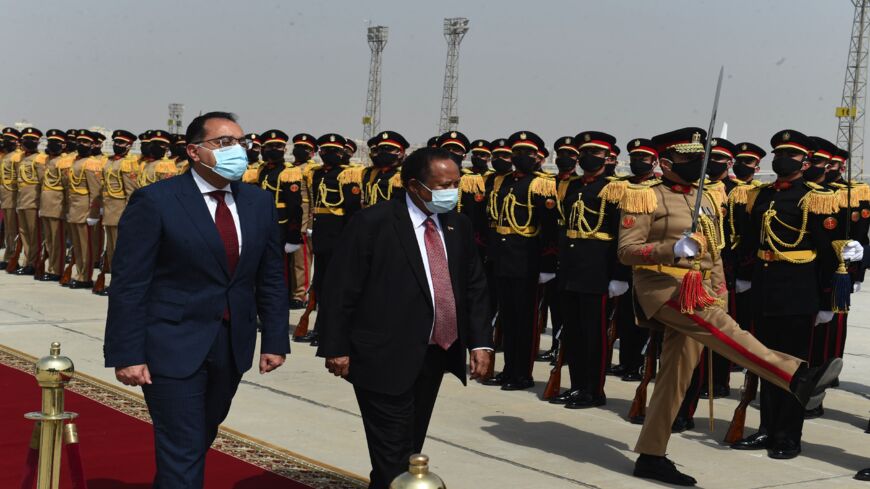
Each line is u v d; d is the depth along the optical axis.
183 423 4.58
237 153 4.68
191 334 4.63
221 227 4.73
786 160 7.08
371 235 5.05
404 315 5.00
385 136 10.31
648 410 6.38
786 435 7.04
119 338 4.54
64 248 15.96
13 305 13.21
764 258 7.20
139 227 4.60
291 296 14.06
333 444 6.91
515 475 6.36
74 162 15.17
